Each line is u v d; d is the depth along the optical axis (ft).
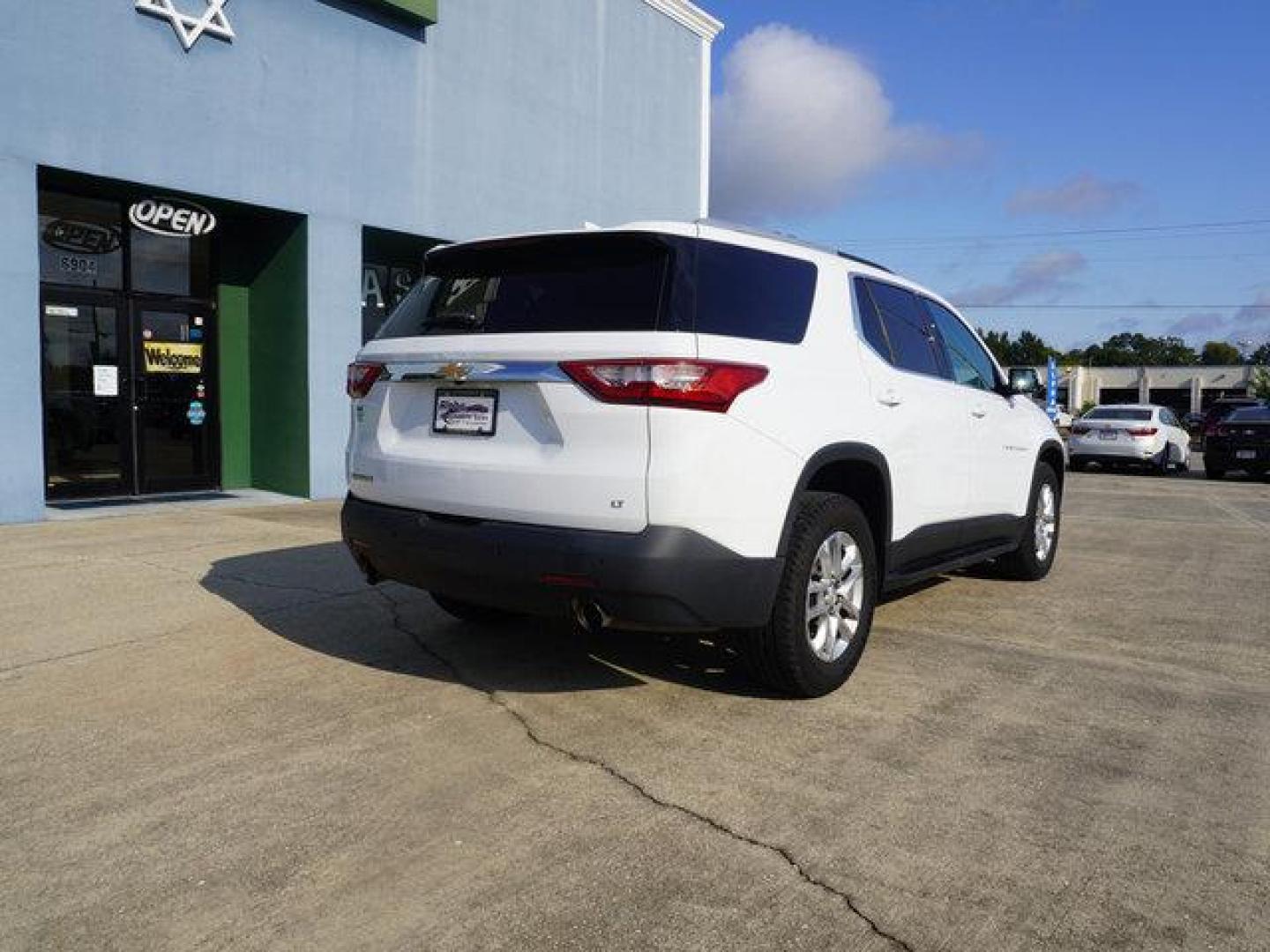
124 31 28.68
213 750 11.58
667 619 11.50
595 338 11.65
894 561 15.67
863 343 14.98
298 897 8.46
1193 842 9.62
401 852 9.24
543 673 14.57
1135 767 11.44
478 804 10.23
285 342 35.35
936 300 18.57
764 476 12.11
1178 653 16.35
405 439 13.42
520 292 12.81
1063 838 9.65
